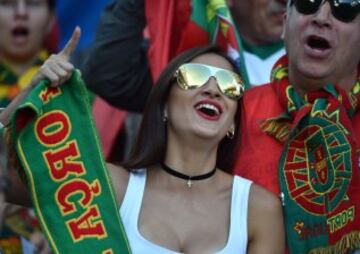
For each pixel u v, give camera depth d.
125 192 9.31
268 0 11.74
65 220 9.12
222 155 9.70
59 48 12.78
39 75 9.16
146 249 9.10
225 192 9.45
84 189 9.17
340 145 9.98
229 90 9.37
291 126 10.15
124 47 11.74
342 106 10.12
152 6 11.59
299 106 10.20
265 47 11.95
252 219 9.36
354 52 10.30
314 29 10.19
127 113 12.46
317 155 10.02
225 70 9.42
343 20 10.20
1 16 11.57
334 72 10.28
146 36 12.48
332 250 9.88
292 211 9.87
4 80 11.60
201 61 9.50
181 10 11.52
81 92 9.26
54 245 9.07
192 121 9.34
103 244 9.09
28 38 11.65
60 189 9.15
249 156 10.12
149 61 11.56
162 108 9.46
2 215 8.46
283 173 9.98
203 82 9.34
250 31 11.91
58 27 12.59
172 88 9.44
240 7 11.86
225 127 9.41
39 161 9.13
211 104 9.36
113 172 9.38
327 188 9.92
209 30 11.28
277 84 10.36
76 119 9.25
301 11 10.23
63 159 9.18
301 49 10.23
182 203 9.33
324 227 9.87
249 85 11.02
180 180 9.40
